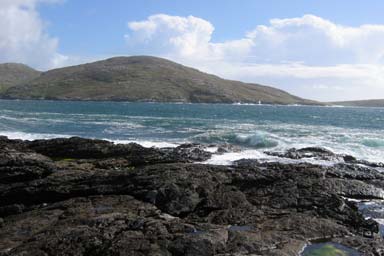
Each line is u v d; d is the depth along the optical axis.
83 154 26.41
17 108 103.94
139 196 16.50
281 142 35.84
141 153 26.03
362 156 30.64
